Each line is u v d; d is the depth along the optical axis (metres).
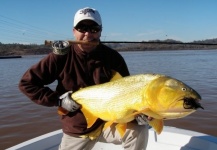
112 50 1.49
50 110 4.29
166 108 0.98
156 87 1.01
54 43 1.34
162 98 0.98
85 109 1.28
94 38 1.36
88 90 1.26
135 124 1.38
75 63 1.40
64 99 1.33
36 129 3.45
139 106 1.06
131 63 15.29
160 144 1.78
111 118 1.17
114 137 1.43
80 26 1.34
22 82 1.39
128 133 1.39
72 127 1.43
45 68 1.39
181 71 9.93
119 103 1.13
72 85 1.42
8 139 3.15
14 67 15.12
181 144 1.75
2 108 4.55
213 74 8.60
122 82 1.14
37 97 1.38
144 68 11.59
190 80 7.32
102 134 1.47
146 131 1.41
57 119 3.82
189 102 0.96
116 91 1.15
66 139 1.46
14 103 4.92
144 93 1.04
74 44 1.36
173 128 1.92
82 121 1.40
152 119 1.09
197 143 1.71
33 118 3.88
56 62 1.39
